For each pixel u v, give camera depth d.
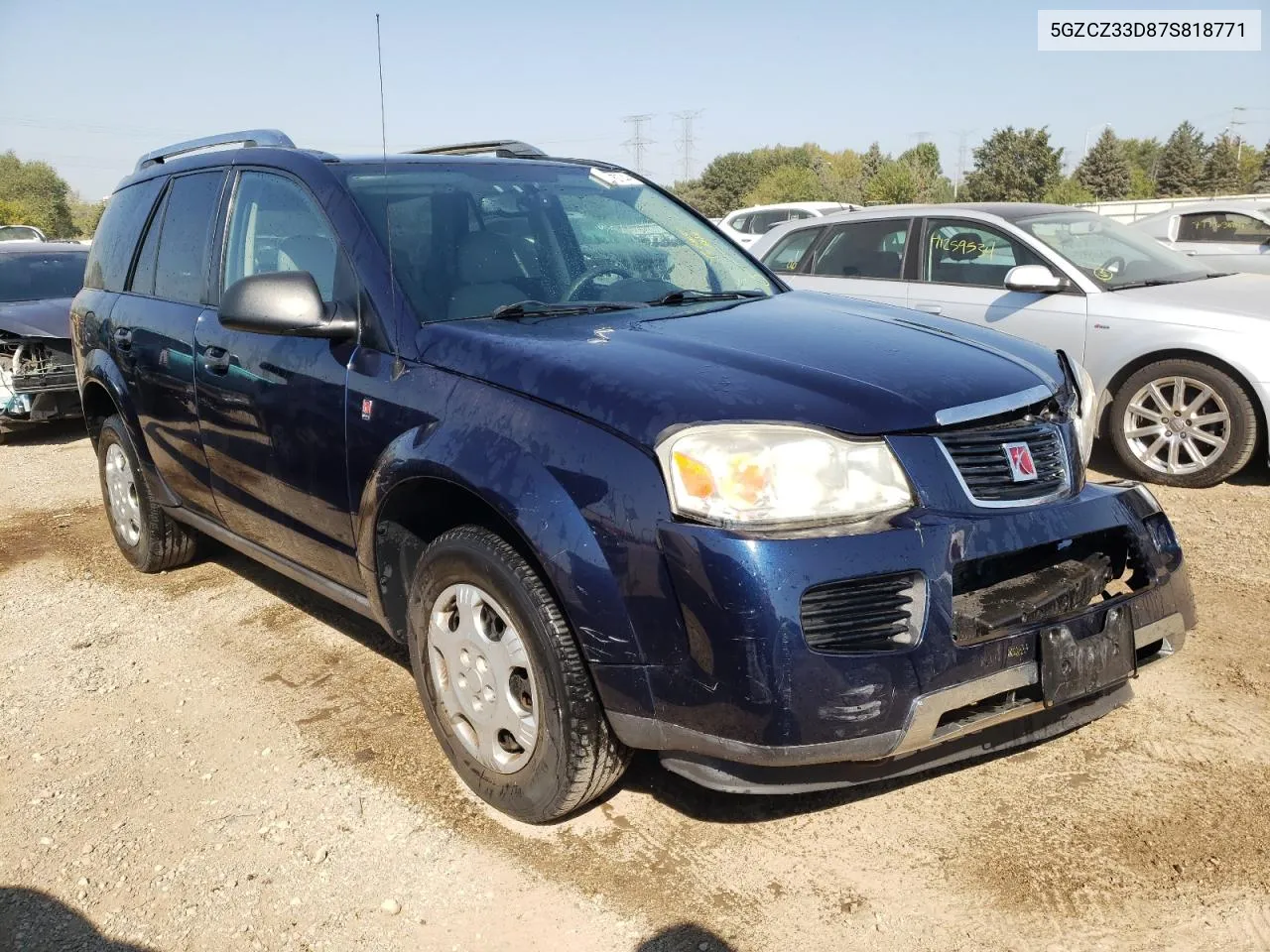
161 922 2.57
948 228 7.07
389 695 3.69
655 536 2.35
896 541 2.33
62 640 4.35
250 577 4.95
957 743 2.57
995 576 2.62
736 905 2.52
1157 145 125.06
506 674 2.75
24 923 2.60
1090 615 2.58
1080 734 3.22
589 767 2.62
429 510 3.09
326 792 3.10
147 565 4.99
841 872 2.63
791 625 2.24
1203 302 5.97
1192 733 3.19
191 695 3.78
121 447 4.83
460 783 3.11
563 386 2.61
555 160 4.14
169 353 4.10
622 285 3.55
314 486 3.37
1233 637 3.86
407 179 3.54
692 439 2.36
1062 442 2.75
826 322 3.14
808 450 2.36
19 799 3.15
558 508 2.49
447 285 3.22
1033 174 78.62
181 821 2.99
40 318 8.70
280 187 3.67
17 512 6.47
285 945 2.48
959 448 2.53
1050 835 2.73
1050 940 2.36
